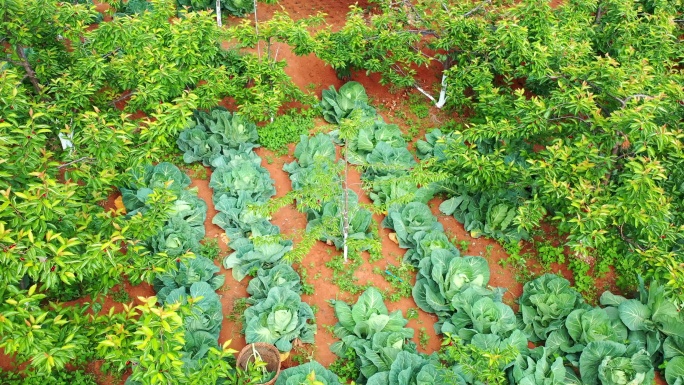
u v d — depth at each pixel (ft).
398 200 29.12
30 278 25.67
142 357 17.63
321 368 25.22
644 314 28.17
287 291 28.48
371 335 27.84
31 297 17.70
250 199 33.88
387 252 33.50
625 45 37.58
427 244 31.94
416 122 43.09
